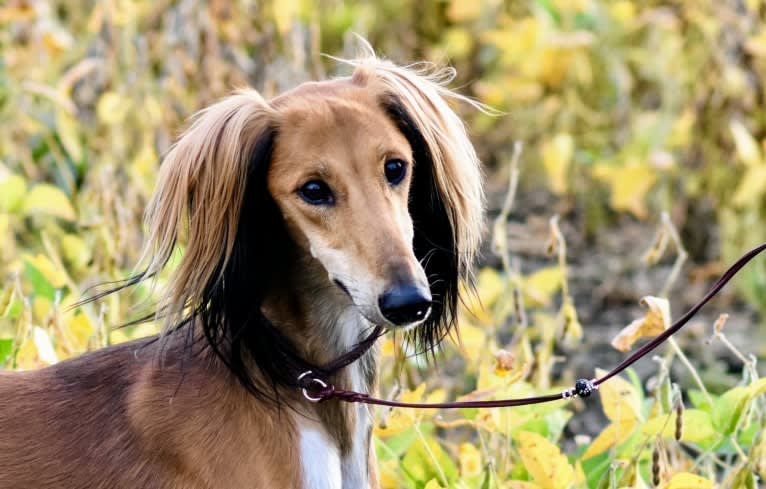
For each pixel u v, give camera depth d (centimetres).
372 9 1241
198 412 428
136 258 694
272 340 438
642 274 974
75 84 911
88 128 881
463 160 462
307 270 438
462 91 1220
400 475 549
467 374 680
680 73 1049
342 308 445
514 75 1140
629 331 513
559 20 1091
